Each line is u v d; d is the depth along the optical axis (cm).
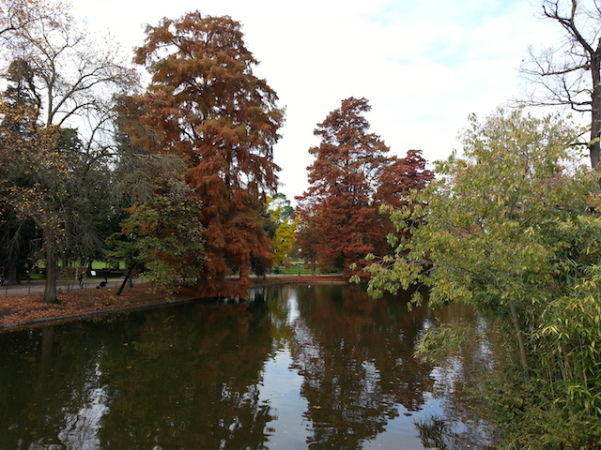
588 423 440
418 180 3916
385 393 848
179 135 2350
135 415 727
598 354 457
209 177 2172
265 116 2462
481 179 545
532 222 543
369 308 2202
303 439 641
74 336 1369
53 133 1619
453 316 1850
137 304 2053
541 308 517
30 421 693
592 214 532
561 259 507
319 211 3878
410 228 641
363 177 3575
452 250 569
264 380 933
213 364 1064
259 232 2461
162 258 2150
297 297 2830
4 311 1577
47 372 969
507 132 561
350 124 3934
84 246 1852
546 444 475
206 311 2038
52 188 1638
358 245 3447
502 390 613
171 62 2212
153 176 2005
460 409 761
